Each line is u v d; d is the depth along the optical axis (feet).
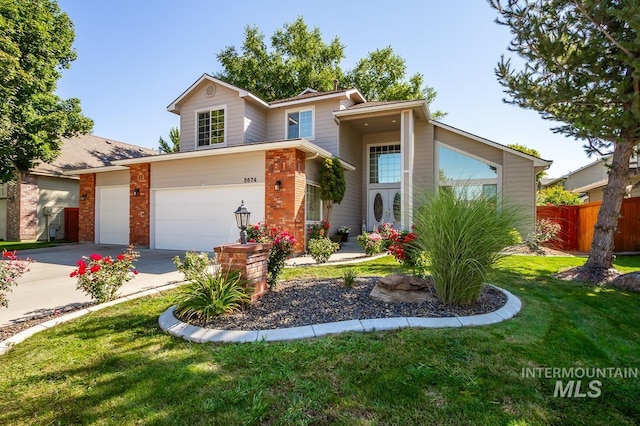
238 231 34.30
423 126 42.50
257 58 79.82
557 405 7.32
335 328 11.44
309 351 9.89
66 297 17.69
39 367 9.42
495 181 39.60
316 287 17.07
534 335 11.14
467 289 13.55
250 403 7.48
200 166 36.22
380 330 11.43
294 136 45.27
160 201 38.60
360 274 21.07
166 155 36.45
